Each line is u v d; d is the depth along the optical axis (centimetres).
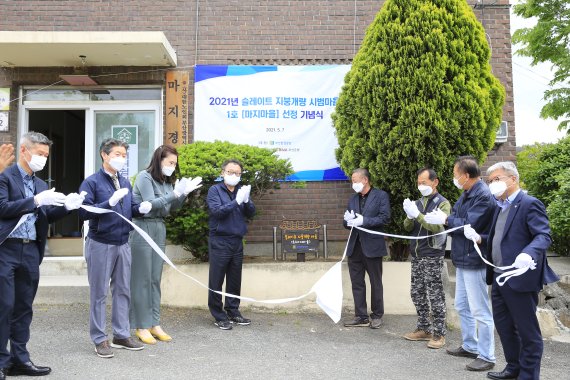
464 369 455
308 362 466
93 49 716
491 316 460
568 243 818
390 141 600
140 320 507
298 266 655
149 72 798
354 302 604
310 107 793
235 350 496
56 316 593
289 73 793
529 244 397
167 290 650
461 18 630
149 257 510
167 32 803
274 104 790
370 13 813
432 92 599
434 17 622
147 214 509
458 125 595
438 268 522
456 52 616
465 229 448
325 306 430
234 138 786
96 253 460
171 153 529
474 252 463
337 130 679
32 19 802
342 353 495
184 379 413
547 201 838
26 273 410
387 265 650
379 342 534
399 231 648
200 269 652
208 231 642
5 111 795
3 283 391
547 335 577
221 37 805
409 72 605
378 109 611
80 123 1027
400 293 646
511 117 788
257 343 520
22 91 814
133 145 824
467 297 480
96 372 422
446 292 638
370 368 453
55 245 845
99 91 827
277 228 773
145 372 427
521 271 379
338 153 681
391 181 618
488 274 438
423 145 596
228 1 809
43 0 803
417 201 548
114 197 440
